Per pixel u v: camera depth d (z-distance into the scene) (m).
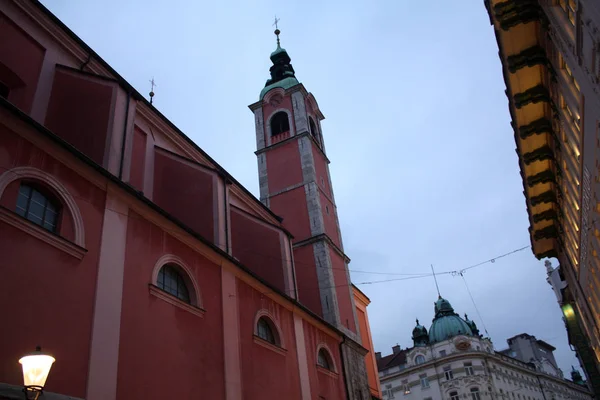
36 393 7.18
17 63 13.91
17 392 8.38
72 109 14.47
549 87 16.08
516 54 15.16
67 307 9.98
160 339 12.23
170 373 12.20
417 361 69.31
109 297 11.02
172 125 19.88
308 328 20.86
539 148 19.34
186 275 14.18
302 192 29.66
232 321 15.45
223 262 15.98
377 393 31.91
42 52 14.98
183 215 17.72
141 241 12.67
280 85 34.88
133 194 12.55
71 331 9.89
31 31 14.70
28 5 14.53
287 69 38.25
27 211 10.17
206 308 14.45
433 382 66.06
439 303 76.25
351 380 23.11
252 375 15.55
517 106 17.08
